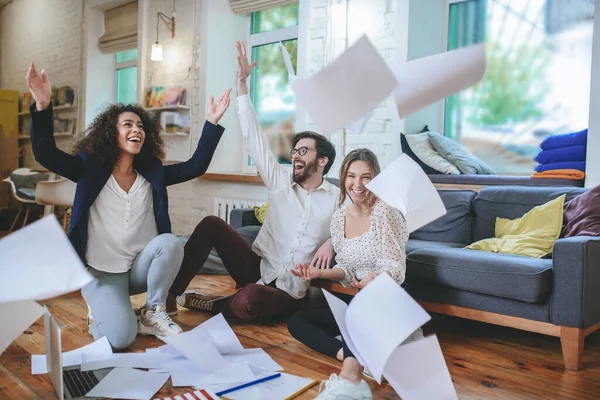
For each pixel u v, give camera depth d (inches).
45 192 157.8
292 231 99.7
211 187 202.5
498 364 80.4
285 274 98.3
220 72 204.4
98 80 258.1
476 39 155.3
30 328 92.0
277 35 196.2
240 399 61.3
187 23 209.5
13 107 306.3
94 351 77.5
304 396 63.6
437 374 37.6
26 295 26.4
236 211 147.8
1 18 331.6
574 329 78.5
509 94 148.7
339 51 162.1
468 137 156.9
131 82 256.2
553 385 71.8
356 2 159.6
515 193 114.3
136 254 89.4
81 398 61.2
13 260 26.3
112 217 86.6
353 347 36.2
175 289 101.1
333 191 101.9
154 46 212.1
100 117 87.0
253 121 102.5
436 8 157.9
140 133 85.9
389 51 152.8
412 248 105.3
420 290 97.2
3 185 301.7
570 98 138.0
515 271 83.7
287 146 197.2
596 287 81.3
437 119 161.6
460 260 90.9
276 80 199.5
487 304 88.7
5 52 328.2
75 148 88.1
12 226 244.5
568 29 137.9
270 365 74.3
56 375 54.4
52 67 283.1
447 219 122.3
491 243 104.6
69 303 111.8
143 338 87.4
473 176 130.6
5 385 65.4
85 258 85.3
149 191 90.7
